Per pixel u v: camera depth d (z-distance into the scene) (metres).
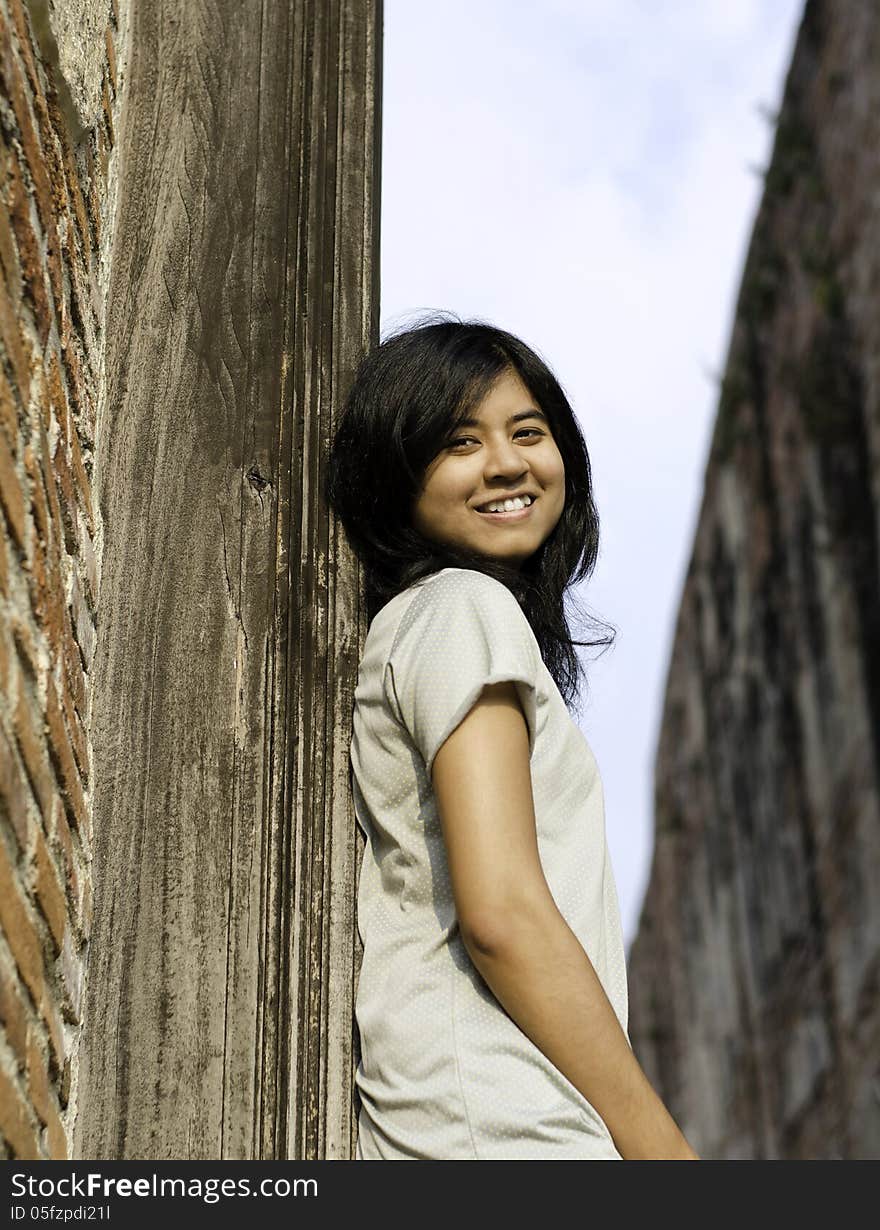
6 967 1.43
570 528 2.08
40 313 1.72
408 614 1.81
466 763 1.62
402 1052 1.62
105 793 1.84
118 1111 1.68
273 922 1.78
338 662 1.94
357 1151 1.67
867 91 7.81
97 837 1.82
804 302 8.88
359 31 2.45
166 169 2.28
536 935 1.54
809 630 8.95
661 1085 13.49
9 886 1.46
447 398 1.92
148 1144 1.66
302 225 2.25
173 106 2.33
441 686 1.67
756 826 10.23
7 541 1.54
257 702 1.91
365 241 2.26
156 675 1.92
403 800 1.76
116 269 2.19
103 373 2.10
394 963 1.70
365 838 1.85
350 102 2.38
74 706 1.78
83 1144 1.66
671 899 12.81
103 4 2.20
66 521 1.80
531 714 1.68
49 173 1.83
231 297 2.18
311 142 2.33
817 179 8.66
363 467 1.97
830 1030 8.65
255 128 2.32
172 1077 1.70
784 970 9.60
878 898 7.78
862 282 8.00
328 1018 1.73
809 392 8.59
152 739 1.88
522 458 1.93
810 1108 9.09
